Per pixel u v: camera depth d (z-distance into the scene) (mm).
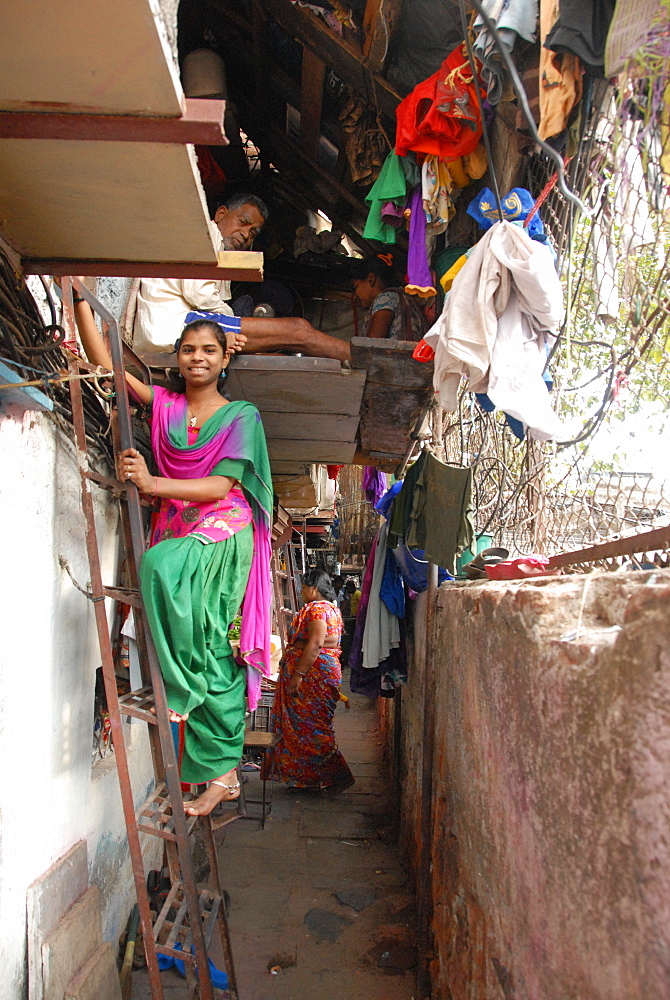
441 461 4285
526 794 1776
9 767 2209
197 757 2799
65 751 2762
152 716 2641
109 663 2561
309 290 5340
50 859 2578
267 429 4891
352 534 16250
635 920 1132
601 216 2420
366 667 5637
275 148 5527
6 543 2201
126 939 3424
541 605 1703
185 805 2762
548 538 3346
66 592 2801
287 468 6285
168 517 3041
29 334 2326
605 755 1269
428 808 3812
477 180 3627
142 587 2658
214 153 5441
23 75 1438
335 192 5582
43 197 1926
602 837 1270
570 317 2781
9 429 2225
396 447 5422
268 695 7492
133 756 3854
